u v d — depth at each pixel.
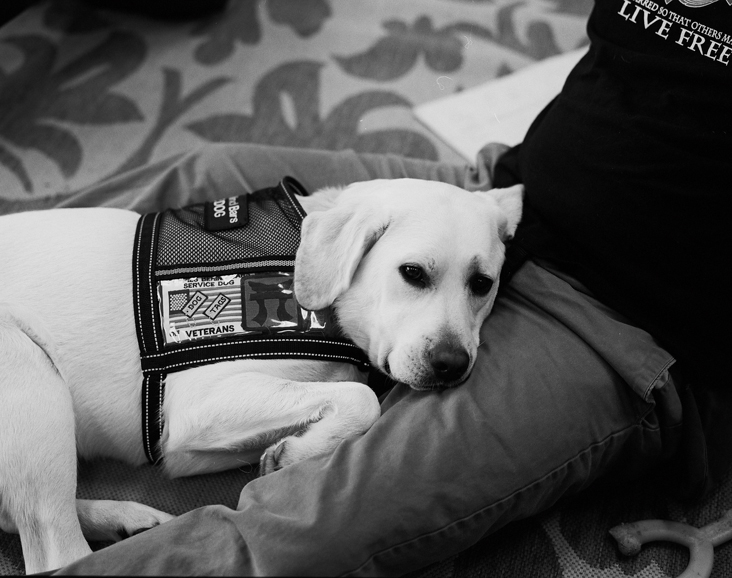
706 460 1.41
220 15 2.83
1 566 1.33
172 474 1.45
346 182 1.82
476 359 1.33
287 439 1.32
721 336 1.35
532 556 1.39
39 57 2.55
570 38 2.80
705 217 1.30
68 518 1.27
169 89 2.50
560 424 1.27
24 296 1.32
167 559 1.12
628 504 1.49
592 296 1.42
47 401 1.27
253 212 1.40
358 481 1.16
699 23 1.37
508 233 1.47
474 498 1.20
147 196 1.79
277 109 2.45
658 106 1.37
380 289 1.33
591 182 1.41
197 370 1.31
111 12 2.78
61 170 2.19
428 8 2.93
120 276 1.35
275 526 1.12
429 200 1.34
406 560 1.19
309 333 1.34
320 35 2.78
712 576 1.37
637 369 1.28
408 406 1.29
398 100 2.52
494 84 2.54
